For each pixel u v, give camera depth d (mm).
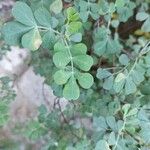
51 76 253
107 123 221
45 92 314
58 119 272
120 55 255
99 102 254
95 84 263
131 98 250
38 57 279
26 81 386
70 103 265
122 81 217
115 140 207
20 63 388
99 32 241
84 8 224
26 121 367
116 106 246
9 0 282
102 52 242
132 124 214
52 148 277
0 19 233
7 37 173
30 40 173
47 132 275
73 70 181
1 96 245
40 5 214
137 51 267
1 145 409
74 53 181
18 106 415
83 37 264
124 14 249
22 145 424
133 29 340
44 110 268
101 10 233
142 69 221
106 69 249
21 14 171
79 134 277
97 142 213
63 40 187
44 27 180
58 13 211
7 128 419
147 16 252
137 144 224
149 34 338
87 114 301
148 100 232
